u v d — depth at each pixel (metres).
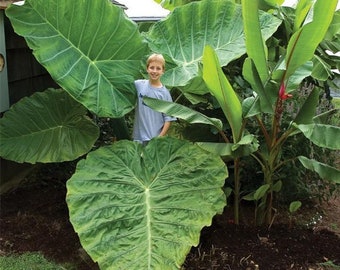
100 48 3.42
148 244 2.60
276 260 3.04
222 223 3.57
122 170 3.00
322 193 3.99
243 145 3.07
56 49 3.24
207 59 2.83
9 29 4.07
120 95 3.39
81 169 2.96
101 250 2.58
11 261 3.03
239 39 3.92
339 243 3.34
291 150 3.65
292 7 4.56
